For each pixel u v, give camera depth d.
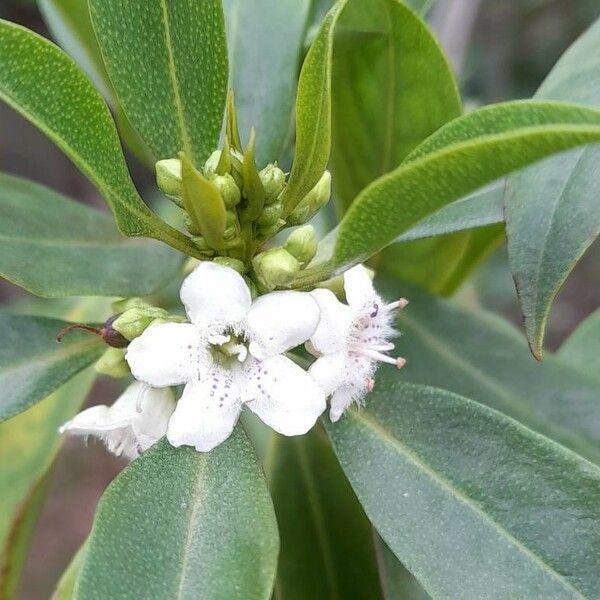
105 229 0.09
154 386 0.07
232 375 0.07
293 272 0.07
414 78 0.08
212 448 0.06
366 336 0.07
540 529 0.06
